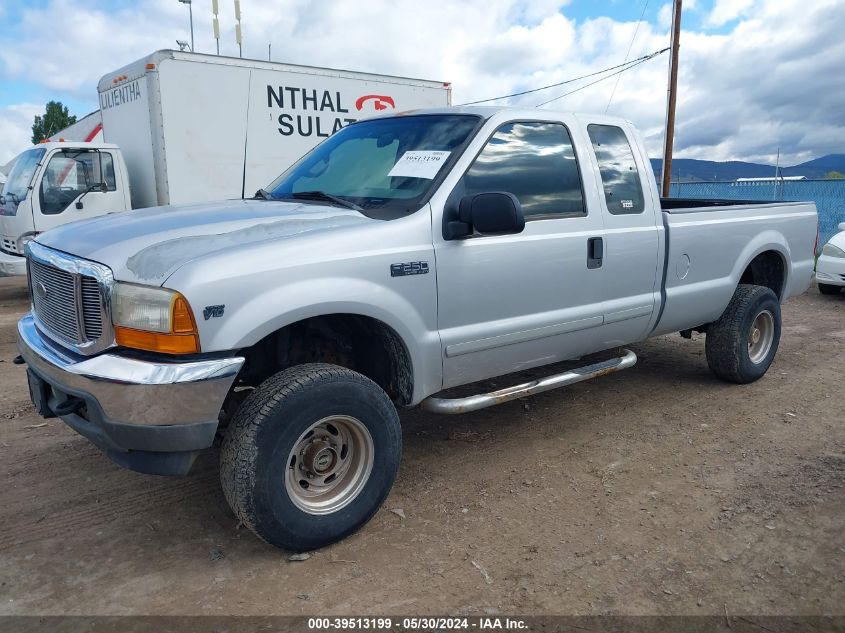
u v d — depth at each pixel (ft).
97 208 33.58
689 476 13.02
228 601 9.18
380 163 12.98
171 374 8.80
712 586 9.52
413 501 12.00
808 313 29.58
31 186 32.14
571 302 13.66
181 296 8.82
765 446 14.47
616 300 14.62
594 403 17.20
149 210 12.44
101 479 12.74
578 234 13.53
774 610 9.00
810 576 9.73
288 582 9.61
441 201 11.51
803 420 16.02
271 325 9.46
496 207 10.74
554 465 13.55
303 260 9.82
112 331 9.27
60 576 9.73
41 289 11.02
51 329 10.77
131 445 9.11
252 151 34.47
